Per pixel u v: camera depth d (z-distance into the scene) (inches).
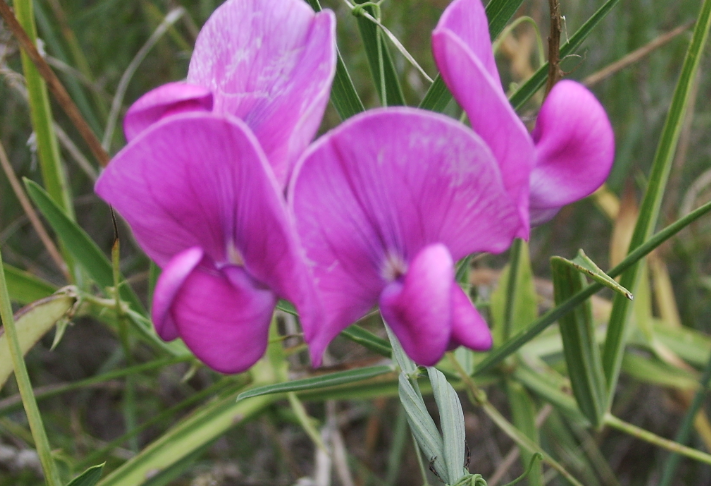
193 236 6.0
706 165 14.0
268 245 5.8
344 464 10.0
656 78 13.4
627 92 13.3
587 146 6.2
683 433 8.4
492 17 7.0
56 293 7.4
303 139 5.8
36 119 8.2
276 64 6.2
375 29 7.1
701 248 12.7
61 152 13.0
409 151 5.7
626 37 13.4
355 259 5.9
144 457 7.8
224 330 5.9
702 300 12.9
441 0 11.7
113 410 12.8
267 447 12.2
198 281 5.9
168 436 7.9
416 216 5.9
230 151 5.7
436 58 5.9
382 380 8.3
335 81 6.9
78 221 13.5
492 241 5.9
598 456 11.4
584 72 13.9
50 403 12.3
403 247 5.9
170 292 5.8
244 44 6.3
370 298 6.0
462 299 5.9
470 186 5.8
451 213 5.9
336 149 5.6
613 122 13.8
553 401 8.3
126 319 7.8
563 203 6.3
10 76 8.1
